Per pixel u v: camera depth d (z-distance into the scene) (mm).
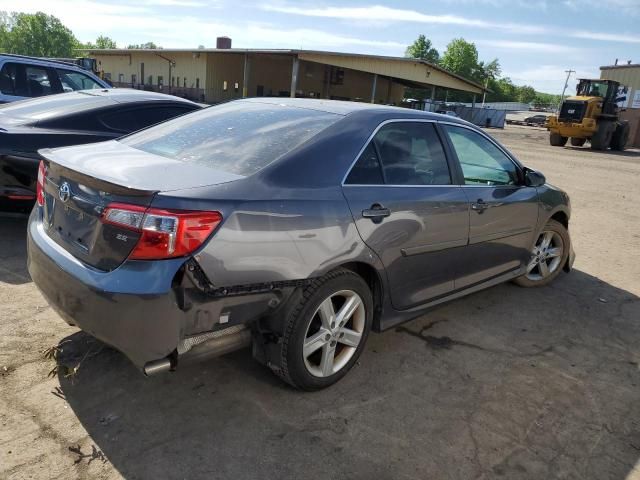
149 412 2818
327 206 2846
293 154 2869
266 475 2455
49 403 2820
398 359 3576
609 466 2688
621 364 3750
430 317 4293
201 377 3162
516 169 4488
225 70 35438
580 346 3982
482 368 3547
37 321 3635
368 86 40156
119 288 2357
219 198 2471
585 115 25641
